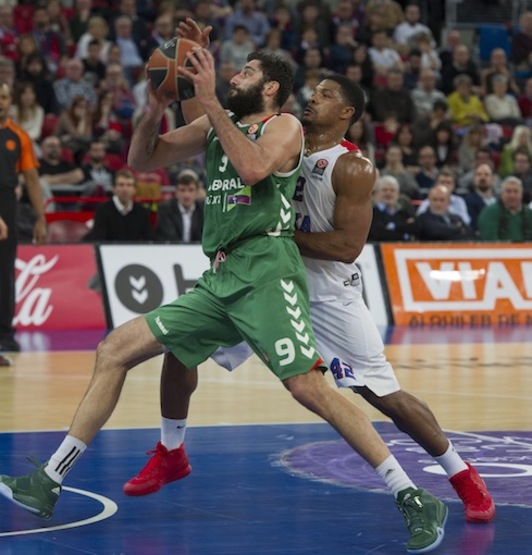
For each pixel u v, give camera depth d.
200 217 18.95
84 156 21.14
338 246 6.82
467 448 9.18
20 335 17.11
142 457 8.62
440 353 15.50
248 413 10.74
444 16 31.16
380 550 6.18
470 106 25.84
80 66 22.44
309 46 26.00
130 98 22.70
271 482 7.84
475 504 6.84
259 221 6.56
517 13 31.77
